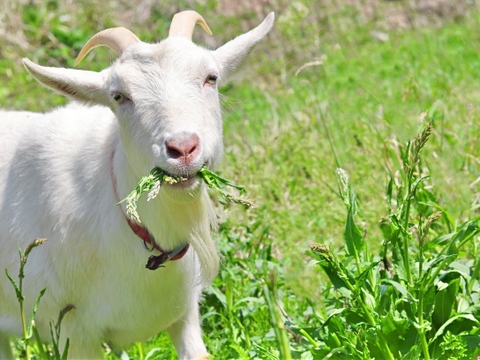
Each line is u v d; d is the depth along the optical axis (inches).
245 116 446.9
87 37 536.4
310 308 240.8
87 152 224.7
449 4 615.8
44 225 224.2
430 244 216.1
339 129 360.2
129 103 202.7
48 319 227.8
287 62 532.4
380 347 201.2
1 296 238.8
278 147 353.4
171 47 203.8
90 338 227.3
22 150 235.3
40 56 523.5
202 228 208.1
